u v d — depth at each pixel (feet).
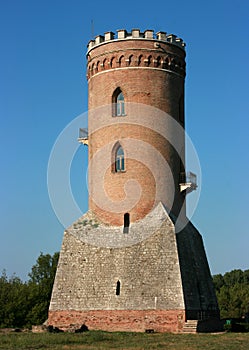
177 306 127.44
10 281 240.94
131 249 137.39
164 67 150.82
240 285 406.82
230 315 309.22
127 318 131.13
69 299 138.62
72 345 101.30
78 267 141.18
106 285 136.26
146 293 131.34
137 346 99.40
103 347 97.76
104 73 151.12
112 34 151.84
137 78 147.95
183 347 97.66
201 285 142.82
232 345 100.94
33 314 222.07
